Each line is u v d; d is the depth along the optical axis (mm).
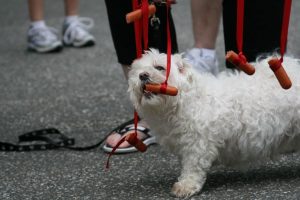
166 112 4855
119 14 6082
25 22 13562
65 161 5965
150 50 5109
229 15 5953
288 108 4910
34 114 7582
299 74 5043
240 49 4711
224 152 5000
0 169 5828
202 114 4812
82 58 10336
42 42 10773
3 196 5191
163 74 4836
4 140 6750
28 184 5430
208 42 6527
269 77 5008
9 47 11414
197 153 4875
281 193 4875
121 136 6125
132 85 4930
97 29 12312
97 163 5852
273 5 5852
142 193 5066
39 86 8844
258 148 4938
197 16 6488
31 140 6652
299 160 5574
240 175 5297
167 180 5312
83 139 6641
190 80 4852
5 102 8148
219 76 5203
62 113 7562
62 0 15781
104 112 7496
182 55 5176
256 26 5879
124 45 6172
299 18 11695
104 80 8961
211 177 5285
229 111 4828
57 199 5078
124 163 5801
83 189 5254
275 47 5922
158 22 5730
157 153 5996
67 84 8867
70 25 11188
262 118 4871
